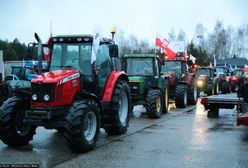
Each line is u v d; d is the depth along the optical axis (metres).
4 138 7.24
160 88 12.23
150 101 11.55
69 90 7.16
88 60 7.96
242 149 7.32
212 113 12.27
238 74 29.89
